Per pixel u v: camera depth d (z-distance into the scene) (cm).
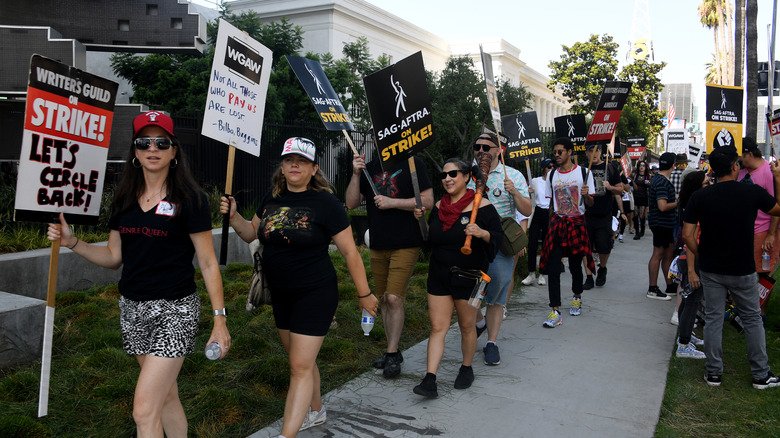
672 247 720
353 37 2827
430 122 433
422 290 711
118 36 975
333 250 955
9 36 780
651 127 3491
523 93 2027
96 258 284
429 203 460
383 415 381
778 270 911
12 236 639
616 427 366
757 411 391
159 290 263
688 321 498
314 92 489
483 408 393
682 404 406
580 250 604
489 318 487
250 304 322
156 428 257
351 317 582
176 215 262
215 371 430
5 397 368
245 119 366
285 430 300
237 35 356
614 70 3384
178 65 1708
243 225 336
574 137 1020
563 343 541
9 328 421
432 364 403
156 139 259
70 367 422
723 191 425
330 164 1363
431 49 3516
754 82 1227
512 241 451
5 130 847
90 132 305
